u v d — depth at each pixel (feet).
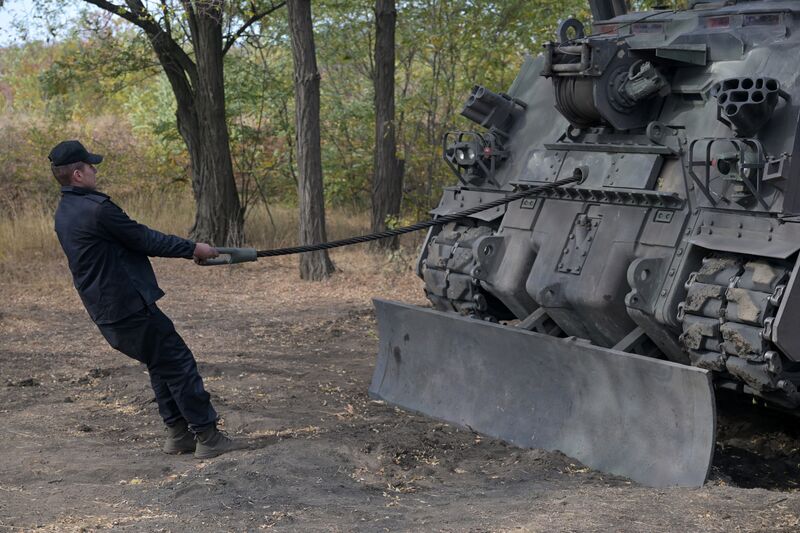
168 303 42.57
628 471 20.67
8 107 94.63
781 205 20.36
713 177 22.03
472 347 24.76
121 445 22.25
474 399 24.59
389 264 49.80
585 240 23.88
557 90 24.68
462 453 22.24
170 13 51.96
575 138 25.68
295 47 46.93
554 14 50.98
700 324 20.67
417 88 62.75
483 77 52.06
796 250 19.62
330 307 42.06
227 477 19.21
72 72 58.03
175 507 17.42
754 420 25.27
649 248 22.56
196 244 21.13
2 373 29.94
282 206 65.57
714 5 24.99
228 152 55.11
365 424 24.17
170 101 74.64
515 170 27.12
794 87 21.35
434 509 17.63
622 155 23.90
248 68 60.18
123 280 20.22
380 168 53.47
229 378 29.30
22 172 66.18
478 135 27.71
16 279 46.26
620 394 21.25
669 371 19.93
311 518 16.83
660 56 23.00
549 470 21.03
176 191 67.92
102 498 18.02
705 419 19.57
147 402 25.94
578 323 24.39
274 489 18.61
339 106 62.28
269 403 26.27
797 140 20.56
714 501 17.76
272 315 40.27
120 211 20.30
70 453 21.25
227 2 52.42
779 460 22.70
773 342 19.40
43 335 35.86
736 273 20.57
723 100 20.83
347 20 59.41
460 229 27.68
